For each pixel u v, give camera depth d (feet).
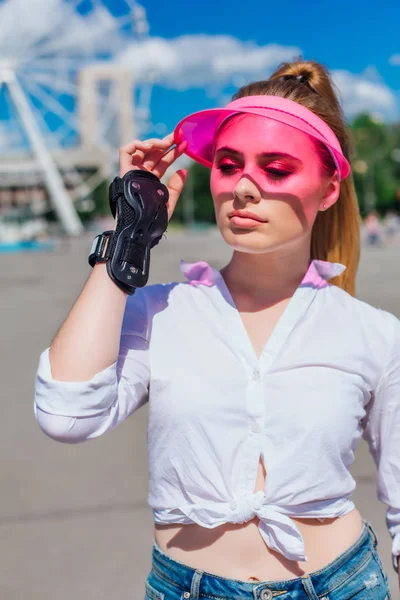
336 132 4.89
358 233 5.44
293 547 4.08
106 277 4.13
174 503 4.32
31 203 185.16
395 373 4.60
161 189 4.32
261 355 4.38
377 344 4.62
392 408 4.64
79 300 4.15
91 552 9.91
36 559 9.72
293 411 4.24
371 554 4.50
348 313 4.63
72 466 12.96
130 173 4.30
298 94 4.75
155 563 4.50
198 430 4.26
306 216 4.42
